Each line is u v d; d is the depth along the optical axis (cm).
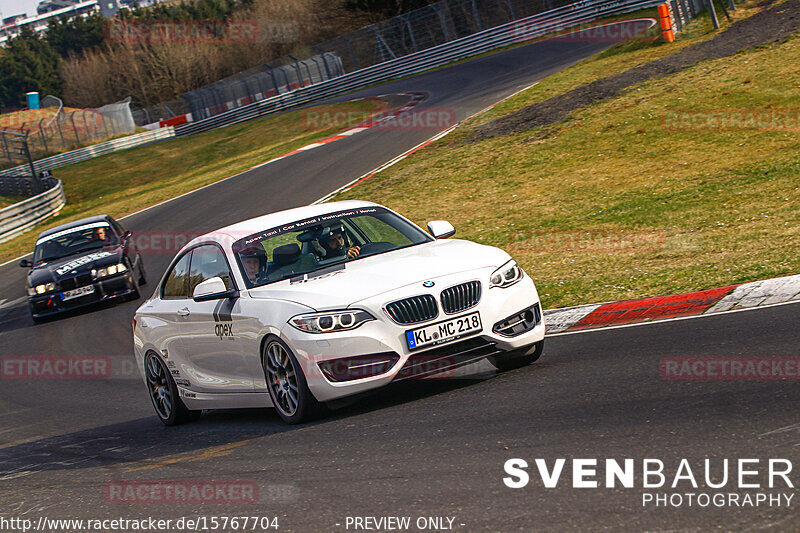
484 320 852
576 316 1208
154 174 5872
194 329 998
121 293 2303
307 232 977
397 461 676
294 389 859
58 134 8519
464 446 683
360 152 3591
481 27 6631
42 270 2316
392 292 830
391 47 7206
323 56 7581
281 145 4944
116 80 13512
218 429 994
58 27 19325
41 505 784
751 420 630
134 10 16950
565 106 3180
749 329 946
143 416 1245
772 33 3309
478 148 2981
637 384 784
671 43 3753
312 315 822
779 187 1819
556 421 710
